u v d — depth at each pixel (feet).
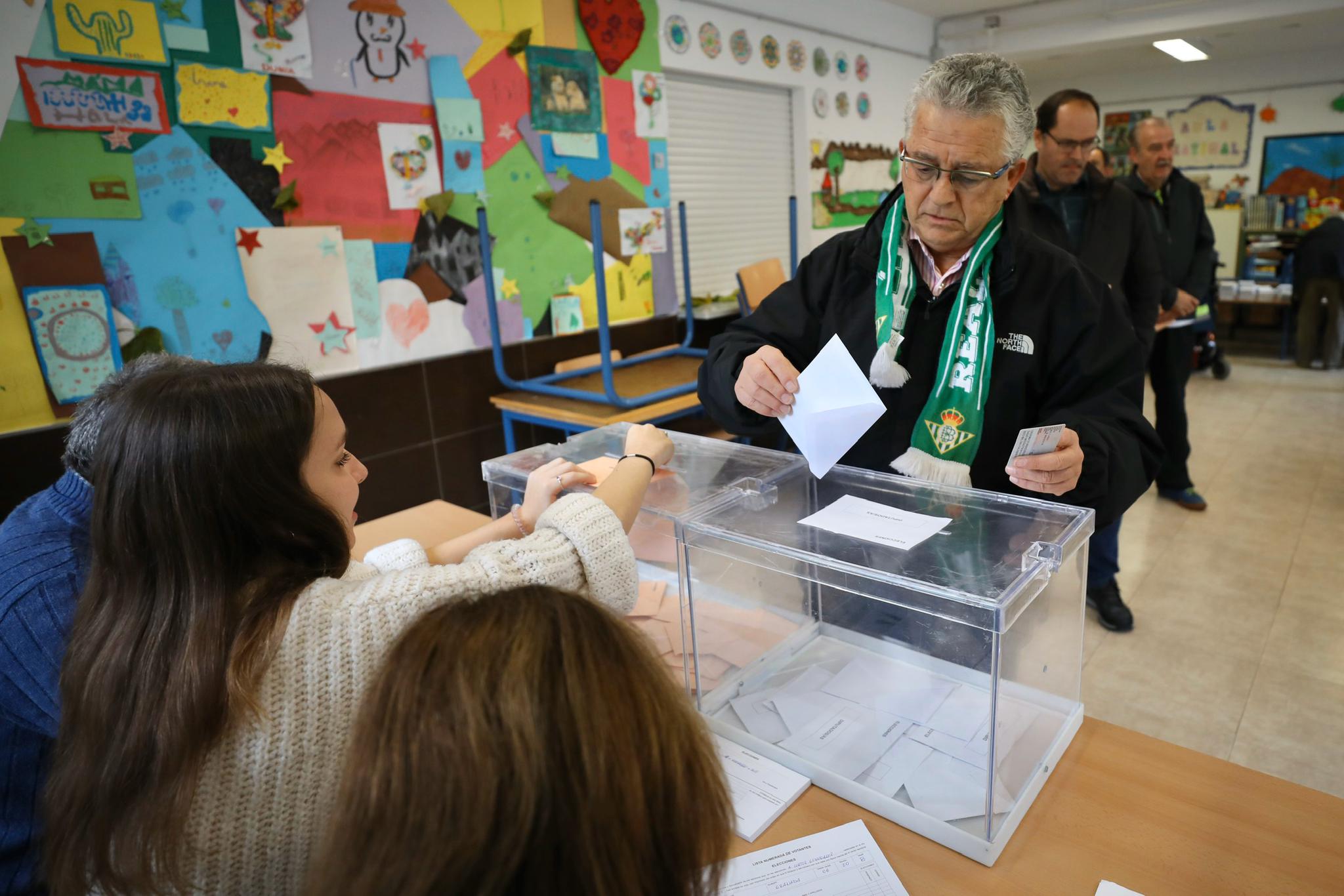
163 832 1.87
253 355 8.52
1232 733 6.77
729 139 15.72
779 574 3.34
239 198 8.21
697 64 14.08
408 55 9.36
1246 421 15.89
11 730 2.64
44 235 7.10
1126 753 3.10
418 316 9.86
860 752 2.97
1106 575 8.51
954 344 4.15
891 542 3.01
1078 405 4.15
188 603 1.99
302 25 8.43
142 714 1.92
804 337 4.60
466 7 9.82
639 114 12.12
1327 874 2.48
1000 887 2.53
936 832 2.72
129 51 7.36
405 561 3.66
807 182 17.28
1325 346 20.42
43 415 7.29
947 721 2.79
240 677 1.89
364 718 1.40
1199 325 10.95
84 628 2.05
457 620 1.48
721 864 1.53
